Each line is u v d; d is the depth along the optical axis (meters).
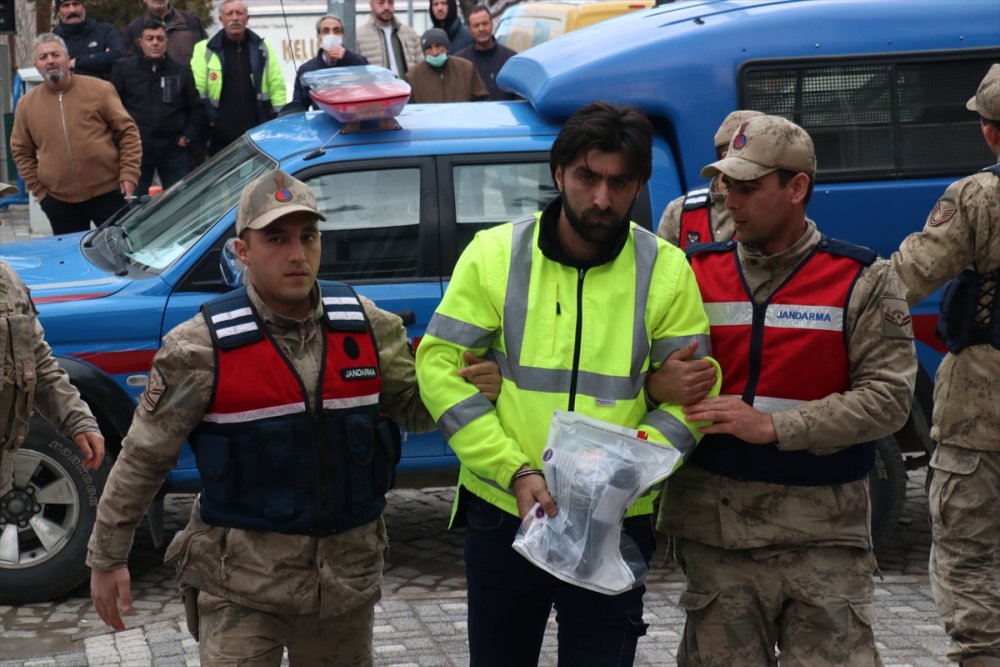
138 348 5.74
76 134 9.11
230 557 3.30
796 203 3.37
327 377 3.32
